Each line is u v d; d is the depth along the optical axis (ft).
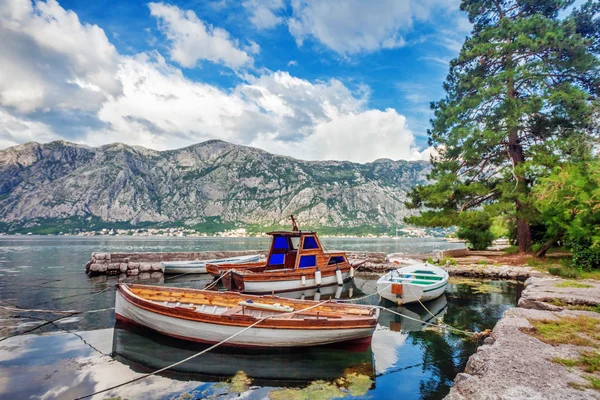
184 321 30.81
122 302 36.58
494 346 19.02
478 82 83.97
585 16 79.92
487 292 56.13
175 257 90.89
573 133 71.72
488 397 13.25
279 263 64.80
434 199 84.53
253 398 20.90
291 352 28.94
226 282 56.34
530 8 86.89
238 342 29.43
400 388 22.07
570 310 27.89
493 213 74.90
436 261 84.94
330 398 20.74
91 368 25.48
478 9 94.43
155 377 24.08
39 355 27.96
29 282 67.77
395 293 46.37
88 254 158.40
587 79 77.77
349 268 70.59
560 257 75.10
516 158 84.48
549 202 61.98
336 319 28.73
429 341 31.99
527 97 80.89
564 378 14.83
